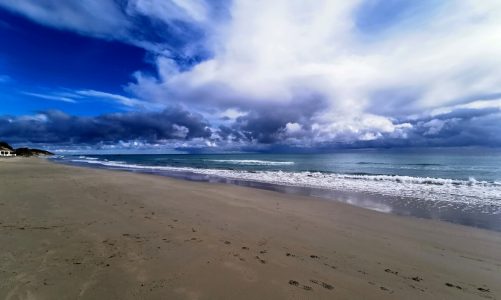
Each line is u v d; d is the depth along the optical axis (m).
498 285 4.47
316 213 9.20
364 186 16.67
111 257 4.55
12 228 5.91
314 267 4.72
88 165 37.59
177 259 4.61
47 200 9.30
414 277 4.63
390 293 3.95
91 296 3.32
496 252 6.04
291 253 5.36
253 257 4.95
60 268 4.04
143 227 6.48
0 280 3.60
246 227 7.12
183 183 16.19
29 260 4.29
